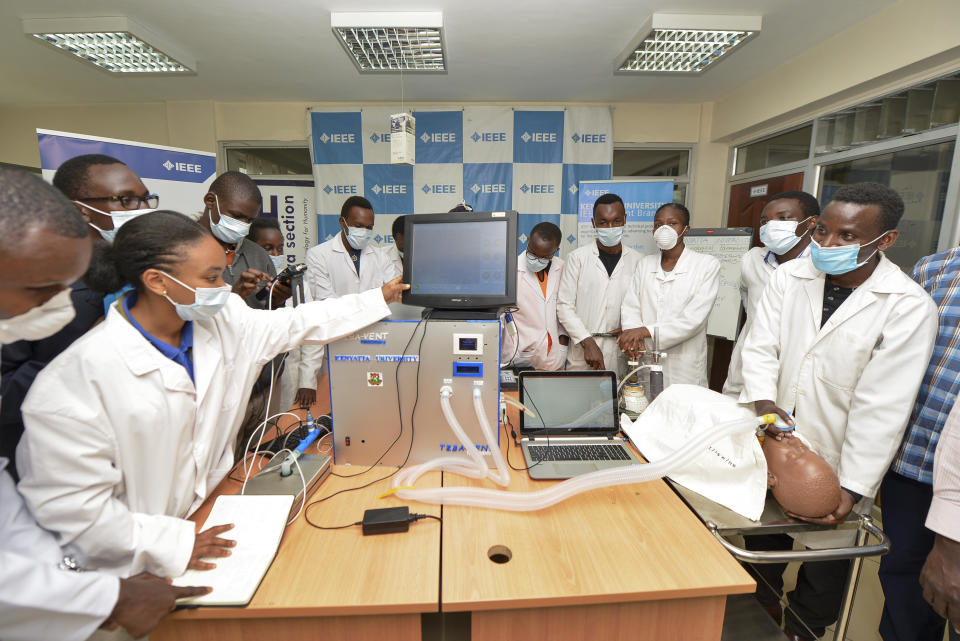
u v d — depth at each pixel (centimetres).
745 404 138
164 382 87
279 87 344
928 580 97
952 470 93
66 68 306
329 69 311
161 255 80
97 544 75
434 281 123
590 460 124
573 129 383
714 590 83
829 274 129
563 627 86
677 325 220
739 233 308
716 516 106
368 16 235
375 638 84
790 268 143
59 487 74
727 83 340
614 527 100
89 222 114
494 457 116
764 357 139
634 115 388
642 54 285
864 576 191
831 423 130
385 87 346
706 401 128
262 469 120
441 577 86
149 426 85
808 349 133
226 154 394
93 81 330
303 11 237
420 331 115
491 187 388
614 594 81
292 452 120
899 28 223
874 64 237
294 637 83
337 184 385
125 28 240
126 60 291
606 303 260
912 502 129
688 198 404
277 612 78
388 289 122
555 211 392
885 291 118
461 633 113
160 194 221
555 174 388
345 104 380
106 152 204
